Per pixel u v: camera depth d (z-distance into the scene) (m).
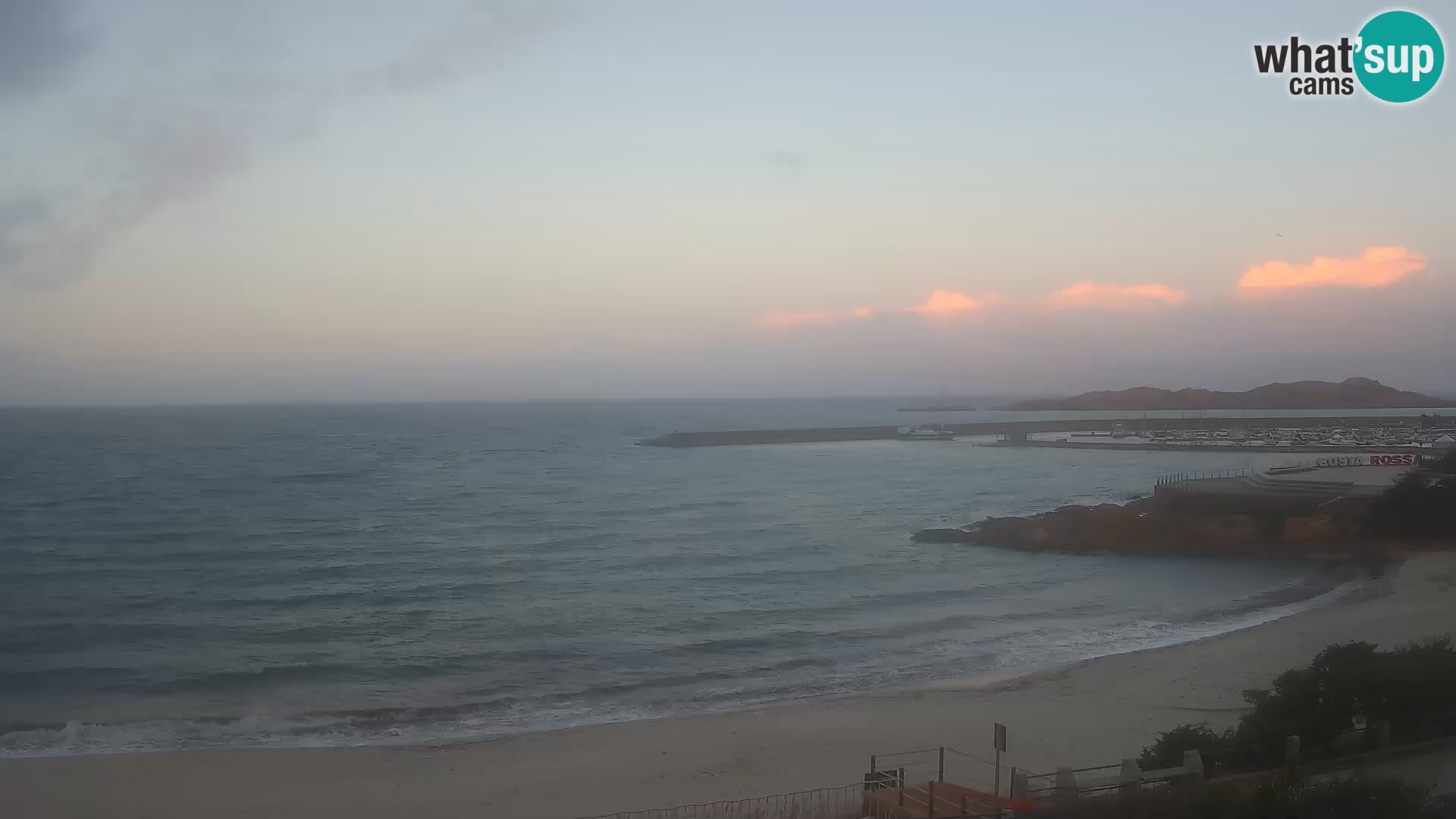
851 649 29.61
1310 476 64.50
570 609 35.72
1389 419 187.12
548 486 89.06
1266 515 50.47
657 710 23.61
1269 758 15.06
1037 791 15.03
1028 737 20.52
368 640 30.94
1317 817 11.24
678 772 18.98
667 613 34.97
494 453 137.50
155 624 33.31
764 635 31.38
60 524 60.50
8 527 59.00
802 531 58.88
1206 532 50.09
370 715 23.16
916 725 21.72
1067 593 39.12
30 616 34.75
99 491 80.44
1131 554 49.34
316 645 30.28
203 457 123.94
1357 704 16.03
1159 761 15.21
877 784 16.19
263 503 73.25
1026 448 150.50
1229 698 22.78
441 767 19.34
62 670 27.28
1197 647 28.06
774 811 16.42
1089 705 22.81
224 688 25.61
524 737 21.30
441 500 76.44
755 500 77.25
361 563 46.44
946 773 18.39
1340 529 47.94
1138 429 172.88
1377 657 17.70
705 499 78.25
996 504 74.62
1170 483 64.56
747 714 22.88
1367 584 37.69
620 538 55.53
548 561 47.06
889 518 65.75
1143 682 24.48
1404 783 12.73
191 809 17.06
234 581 41.91
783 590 39.62
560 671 27.30
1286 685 17.19
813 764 19.30
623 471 108.19
